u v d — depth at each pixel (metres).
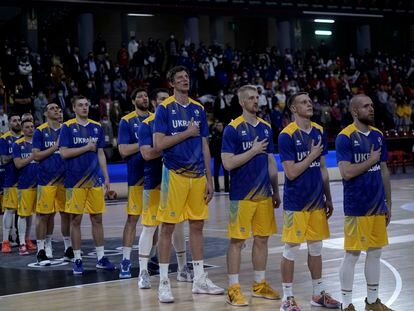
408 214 11.62
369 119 5.08
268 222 5.74
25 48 18.84
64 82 18.53
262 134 5.75
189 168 5.87
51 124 8.27
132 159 6.98
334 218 11.45
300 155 5.36
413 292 5.79
